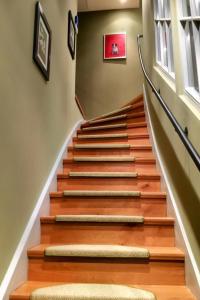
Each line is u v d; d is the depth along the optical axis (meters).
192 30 1.83
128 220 1.94
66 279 1.62
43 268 1.65
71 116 3.57
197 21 1.80
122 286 1.52
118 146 3.12
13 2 1.65
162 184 2.41
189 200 1.60
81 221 1.97
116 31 5.61
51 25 2.62
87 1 5.46
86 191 2.29
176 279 1.59
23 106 1.80
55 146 2.70
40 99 2.20
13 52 1.64
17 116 1.69
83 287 1.49
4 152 1.48
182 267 1.61
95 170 2.86
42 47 2.22
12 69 1.62
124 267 1.63
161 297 1.39
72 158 2.88
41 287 1.50
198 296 1.34
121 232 1.94
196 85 1.79
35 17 2.08
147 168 2.81
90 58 5.53
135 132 3.63
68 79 3.41
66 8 3.35
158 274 1.60
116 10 5.63
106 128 3.73
